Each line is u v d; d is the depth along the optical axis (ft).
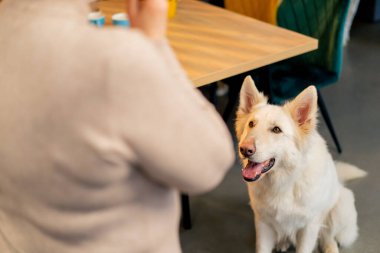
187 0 8.77
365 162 9.06
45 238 2.50
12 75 2.19
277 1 8.64
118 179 2.20
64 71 2.05
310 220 6.25
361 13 15.70
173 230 2.74
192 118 2.19
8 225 2.63
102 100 2.02
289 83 8.18
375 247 7.13
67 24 2.18
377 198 8.11
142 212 2.48
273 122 5.54
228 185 8.72
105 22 7.54
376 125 10.23
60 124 2.08
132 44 2.04
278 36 7.00
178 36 7.09
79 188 2.23
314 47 6.81
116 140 2.06
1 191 2.48
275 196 6.04
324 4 8.06
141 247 2.53
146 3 2.48
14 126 2.18
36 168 2.21
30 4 2.36
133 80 2.01
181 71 2.46
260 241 6.67
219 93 11.42
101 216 2.36
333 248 6.97
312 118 5.62
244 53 6.45
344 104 11.14
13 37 2.26
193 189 2.34
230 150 2.43
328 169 6.14
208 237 7.59
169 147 2.13
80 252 2.48
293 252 7.22
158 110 2.07
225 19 7.75
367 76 12.33
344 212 6.73
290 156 5.65
